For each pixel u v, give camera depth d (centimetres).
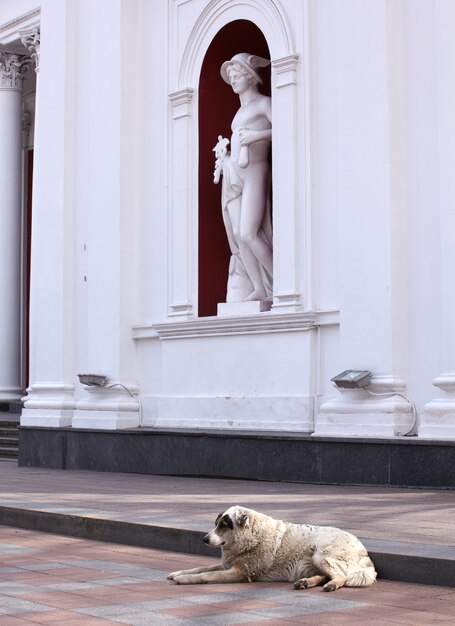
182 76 1722
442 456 1209
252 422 1526
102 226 1789
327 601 669
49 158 1912
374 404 1318
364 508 1041
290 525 751
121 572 804
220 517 742
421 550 755
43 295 1903
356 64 1377
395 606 654
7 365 2405
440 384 1245
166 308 1709
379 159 1342
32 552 926
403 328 1325
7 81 2392
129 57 1791
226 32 1680
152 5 1780
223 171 1642
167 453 1578
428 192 1307
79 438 1758
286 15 1538
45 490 1327
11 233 2411
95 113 1819
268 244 1592
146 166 1773
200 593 704
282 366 1495
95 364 1786
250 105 1616
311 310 1447
